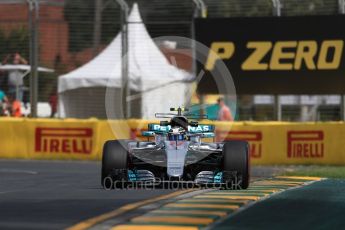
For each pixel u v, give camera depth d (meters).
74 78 79.06
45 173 52.72
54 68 80.31
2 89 79.44
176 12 76.00
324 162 63.81
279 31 71.75
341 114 70.75
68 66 80.44
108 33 79.31
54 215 27.42
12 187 40.44
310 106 74.19
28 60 77.75
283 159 64.94
